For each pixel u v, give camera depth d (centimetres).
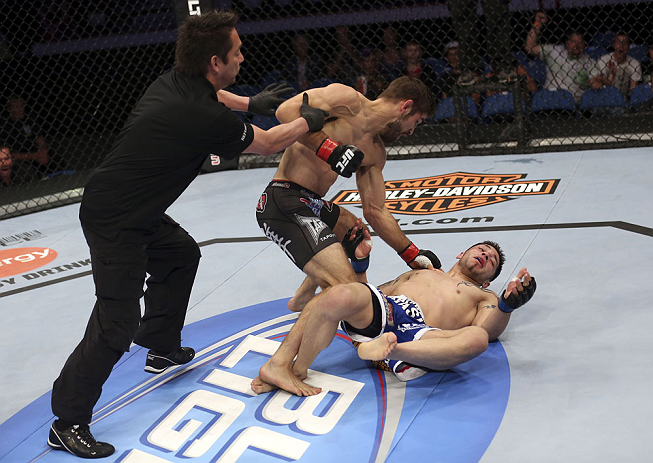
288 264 407
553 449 221
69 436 243
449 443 230
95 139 798
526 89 604
